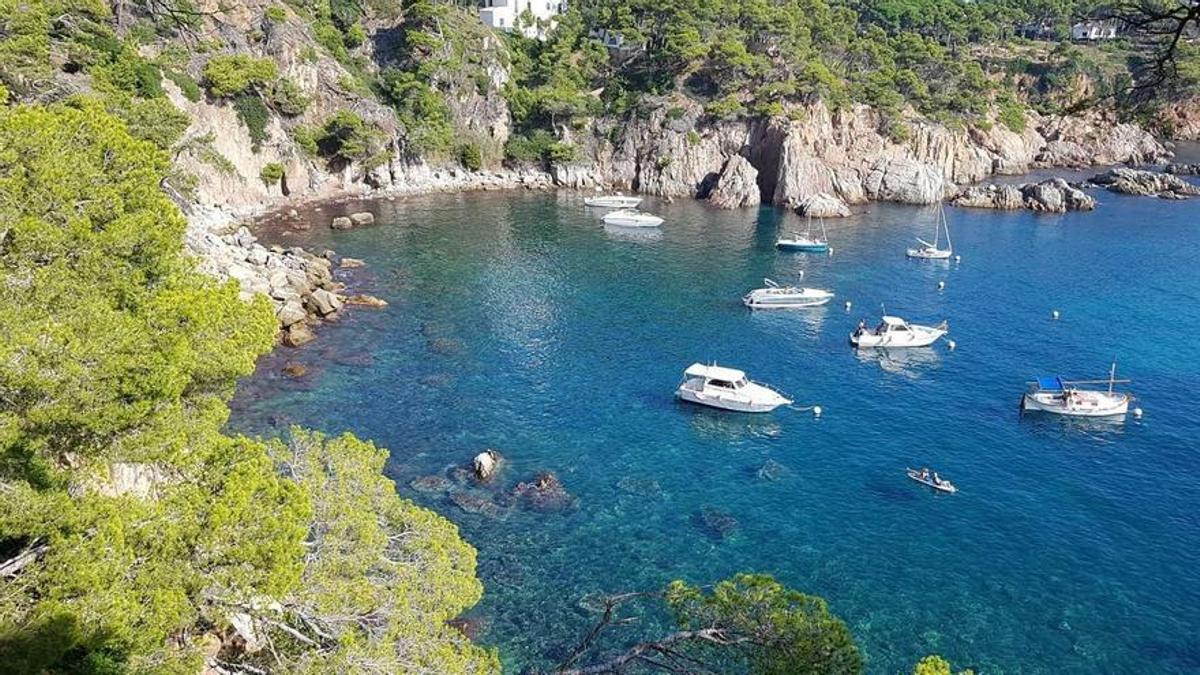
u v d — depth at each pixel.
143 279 22.27
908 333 67.50
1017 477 46.59
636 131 137.25
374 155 120.25
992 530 41.25
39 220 19.58
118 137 25.38
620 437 50.41
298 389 54.12
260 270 69.81
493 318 70.44
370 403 52.78
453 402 53.78
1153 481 46.19
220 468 18.42
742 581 19.09
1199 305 77.25
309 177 115.25
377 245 93.12
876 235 106.56
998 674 31.70
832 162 130.62
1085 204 120.88
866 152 133.75
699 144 133.50
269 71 106.50
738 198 125.44
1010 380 60.56
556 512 41.72
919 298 80.06
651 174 135.12
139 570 15.55
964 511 42.94
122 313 19.33
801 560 38.50
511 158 138.38
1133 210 120.50
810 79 131.25
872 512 42.78
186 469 18.98
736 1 148.50
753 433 51.47
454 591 21.78
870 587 36.72
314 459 23.41
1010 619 34.75
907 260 94.00
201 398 22.11
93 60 83.00
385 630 19.31
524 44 152.38
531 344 65.00
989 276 87.62
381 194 120.75
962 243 102.12
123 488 22.84
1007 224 112.75
